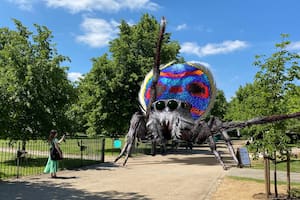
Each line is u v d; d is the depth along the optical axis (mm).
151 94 4676
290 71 10383
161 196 10500
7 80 18203
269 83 10547
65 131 19625
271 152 10414
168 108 4559
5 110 17469
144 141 4625
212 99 5918
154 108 4609
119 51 28672
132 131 4555
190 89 5805
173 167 18938
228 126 4414
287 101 10398
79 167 17938
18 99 17859
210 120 4500
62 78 19562
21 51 19156
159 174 15758
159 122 4508
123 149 4543
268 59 10562
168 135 4547
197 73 5816
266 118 4246
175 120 4457
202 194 10891
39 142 26375
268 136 10219
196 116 5855
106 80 28234
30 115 18609
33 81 18469
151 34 29812
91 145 28156
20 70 18562
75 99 20359
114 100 28000
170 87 5766
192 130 4445
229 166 4754
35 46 19422
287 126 10195
